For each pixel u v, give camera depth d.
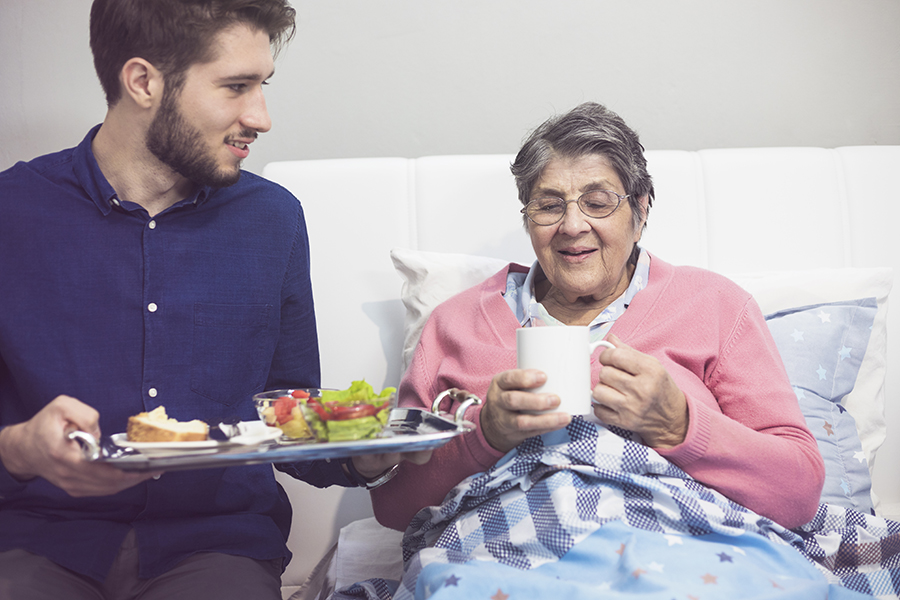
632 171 1.13
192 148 1.02
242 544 1.12
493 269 1.47
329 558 1.37
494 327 1.22
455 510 1.02
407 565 1.06
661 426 0.94
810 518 1.01
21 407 1.08
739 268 1.54
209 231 1.15
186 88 0.99
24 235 1.05
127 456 0.74
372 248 1.56
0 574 0.95
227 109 1.02
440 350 1.27
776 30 1.79
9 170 1.10
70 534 1.01
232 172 1.07
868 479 1.25
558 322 1.21
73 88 1.76
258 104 1.05
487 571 0.83
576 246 1.13
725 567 0.83
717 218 1.55
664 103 1.81
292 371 1.29
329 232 1.56
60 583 0.97
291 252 1.25
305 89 1.81
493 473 0.99
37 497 1.03
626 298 1.19
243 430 0.90
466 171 1.57
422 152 1.83
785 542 0.96
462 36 1.81
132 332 1.07
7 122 1.76
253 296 1.17
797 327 1.35
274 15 1.02
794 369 1.32
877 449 1.36
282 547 1.17
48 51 1.75
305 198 1.56
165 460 0.72
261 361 1.20
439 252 1.54
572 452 0.96
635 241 1.21
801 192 1.55
